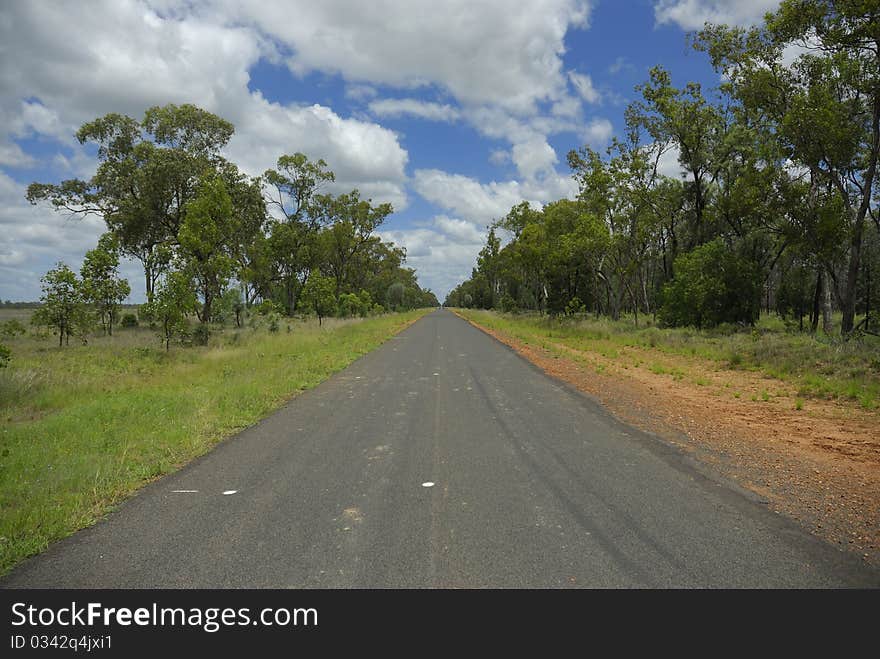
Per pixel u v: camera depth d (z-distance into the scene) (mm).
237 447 6977
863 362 12984
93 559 3883
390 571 3639
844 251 21312
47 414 9414
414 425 8195
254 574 3635
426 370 14852
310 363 15211
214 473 5887
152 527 4430
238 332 25047
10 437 7273
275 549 3992
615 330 28578
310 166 49438
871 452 6625
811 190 22594
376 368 15320
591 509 4734
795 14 18375
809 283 30094
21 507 4719
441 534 4219
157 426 7875
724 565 3695
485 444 7020
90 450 6629
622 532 4238
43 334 23656
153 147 40031
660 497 5031
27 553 3955
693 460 6258
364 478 5664
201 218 24469
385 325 39094
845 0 17391
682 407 9539
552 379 13047
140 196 40562
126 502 5031
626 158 32844
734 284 26344
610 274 41688
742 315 26469
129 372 14219
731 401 10156
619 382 12555
